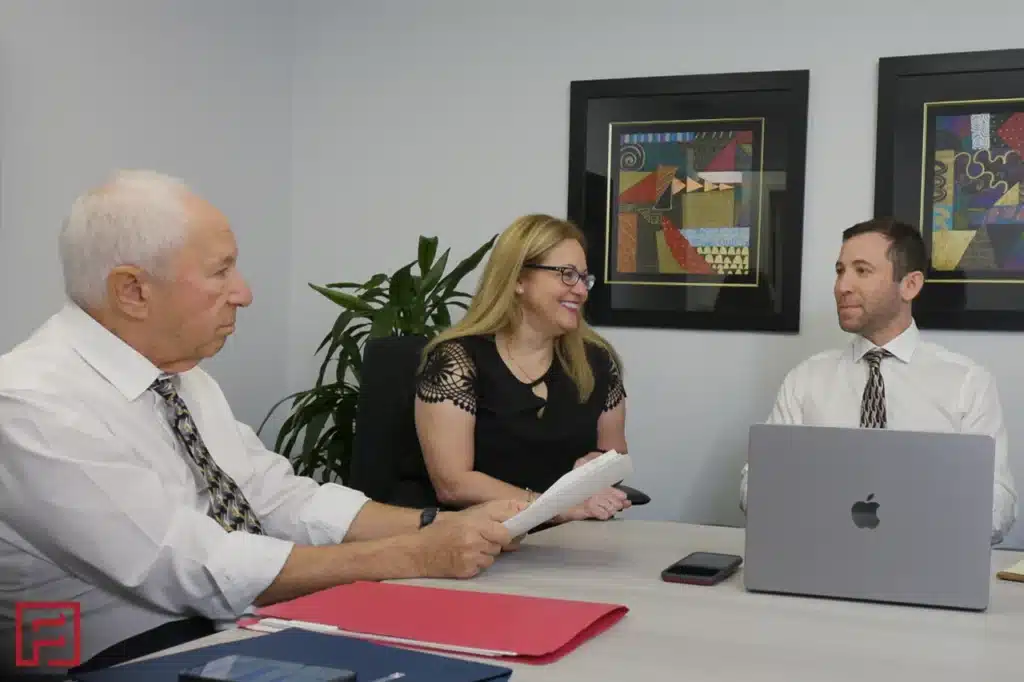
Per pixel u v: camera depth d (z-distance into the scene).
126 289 1.51
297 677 0.93
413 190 3.50
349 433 3.02
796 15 3.04
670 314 3.17
